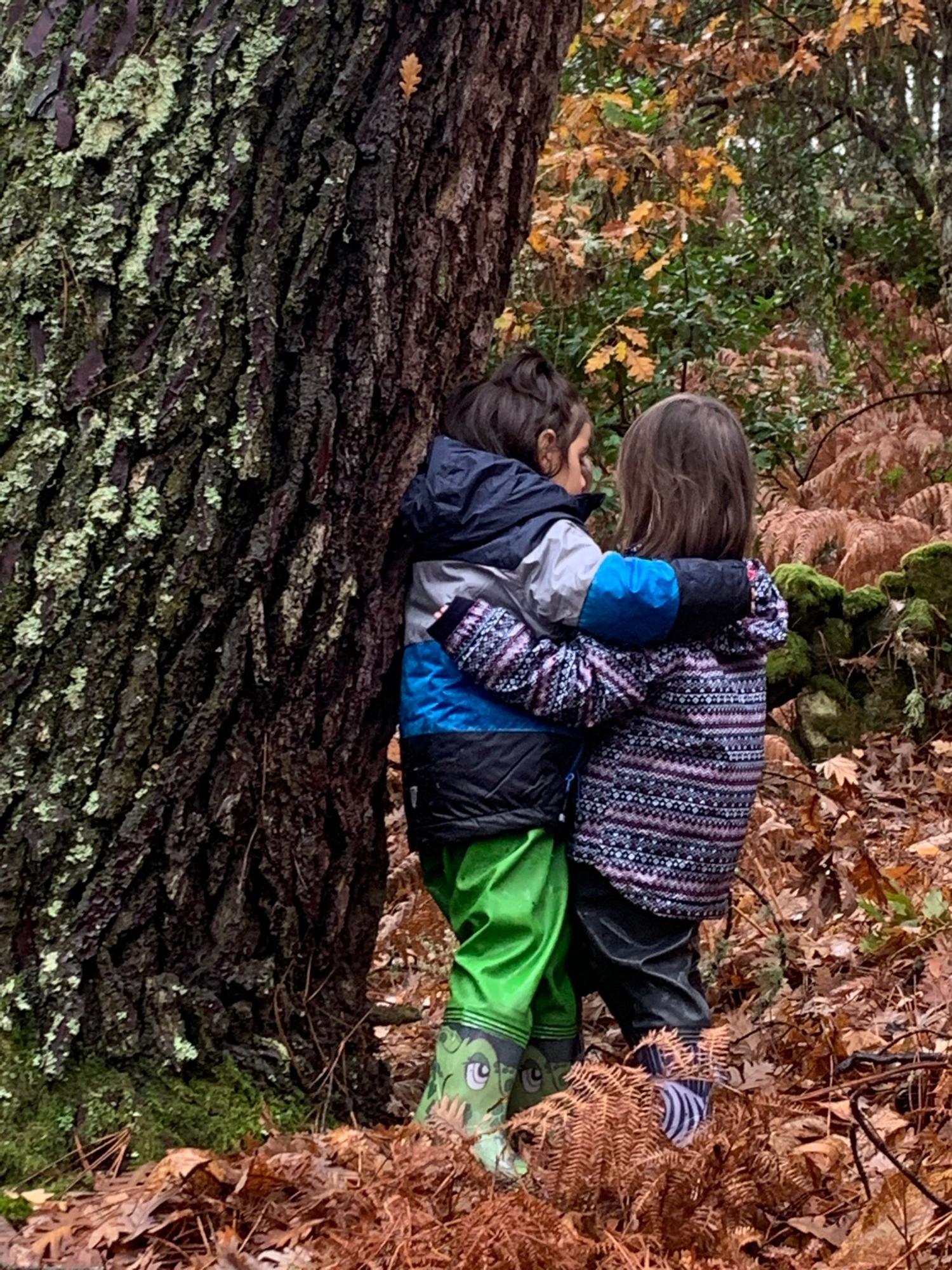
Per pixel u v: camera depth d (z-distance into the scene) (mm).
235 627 1891
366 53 1920
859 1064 2248
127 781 1828
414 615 2145
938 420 7020
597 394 5012
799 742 4648
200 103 1852
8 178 1847
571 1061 2199
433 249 2031
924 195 7941
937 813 4023
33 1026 1793
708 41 5988
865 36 6547
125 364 1831
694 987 2207
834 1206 1784
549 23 2135
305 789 1990
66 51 1848
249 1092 1899
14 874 1788
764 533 5836
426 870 2264
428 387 2092
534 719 2113
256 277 1876
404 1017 2236
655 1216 1605
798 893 3180
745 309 5879
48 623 1804
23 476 1806
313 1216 1637
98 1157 1764
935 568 4766
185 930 1895
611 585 2062
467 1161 1639
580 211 4969
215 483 1860
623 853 2125
